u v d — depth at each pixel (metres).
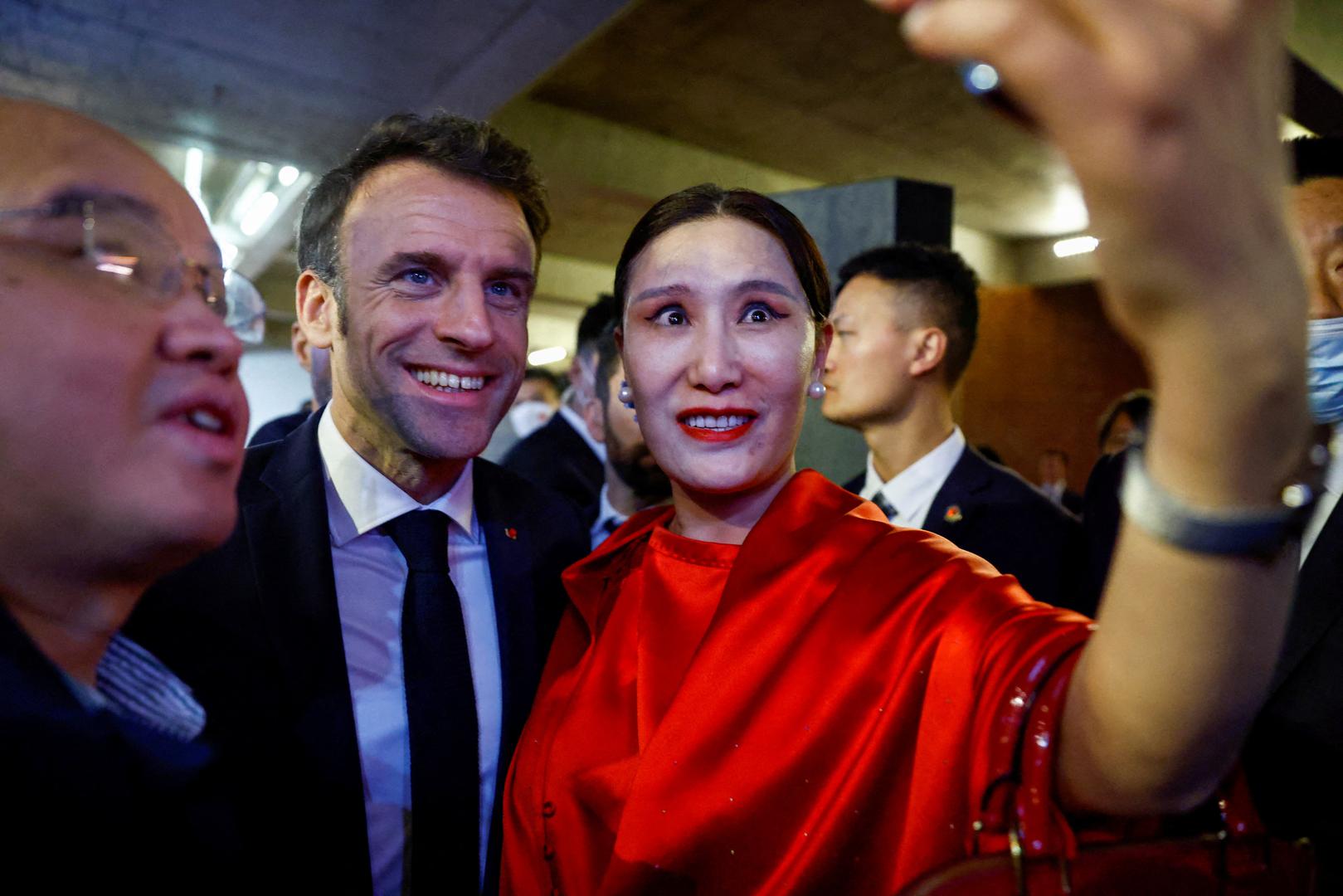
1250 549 0.44
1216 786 0.58
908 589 0.87
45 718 0.54
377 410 1.21
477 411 1.23
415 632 1.17
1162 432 0.44
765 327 1.01
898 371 2.02
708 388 0.98
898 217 2.72
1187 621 0.48
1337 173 1.14
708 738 0.87
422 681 1.14
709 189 1.05
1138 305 0.40
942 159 8.46
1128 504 0.49
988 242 11.06
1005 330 11.20
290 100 5.91
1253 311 0.38
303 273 1.33
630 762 0.93
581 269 12.80
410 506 1.26
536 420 6.49
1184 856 0.61
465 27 4.97
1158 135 0.33
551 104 7.59
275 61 5.38
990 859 0.60
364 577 1.23
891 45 6.29
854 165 8.78
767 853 0.82
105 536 0.54
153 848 0.61
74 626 0.59
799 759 0.83
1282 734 1.05
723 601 0.94
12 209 0.52
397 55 5.31
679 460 1.02
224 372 0.58
